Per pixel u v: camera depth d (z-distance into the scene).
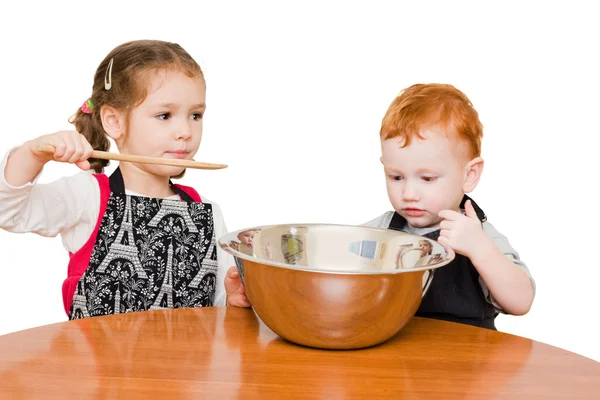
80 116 2.36
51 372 1.51
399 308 1.67
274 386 1.48
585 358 1.69
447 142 2.04
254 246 1.86
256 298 1.70
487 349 1.74
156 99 2.19
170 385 1.46
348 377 1.54
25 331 1.75
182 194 2.39
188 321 1.87
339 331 1.65
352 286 1.61
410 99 2.08
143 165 2.29
